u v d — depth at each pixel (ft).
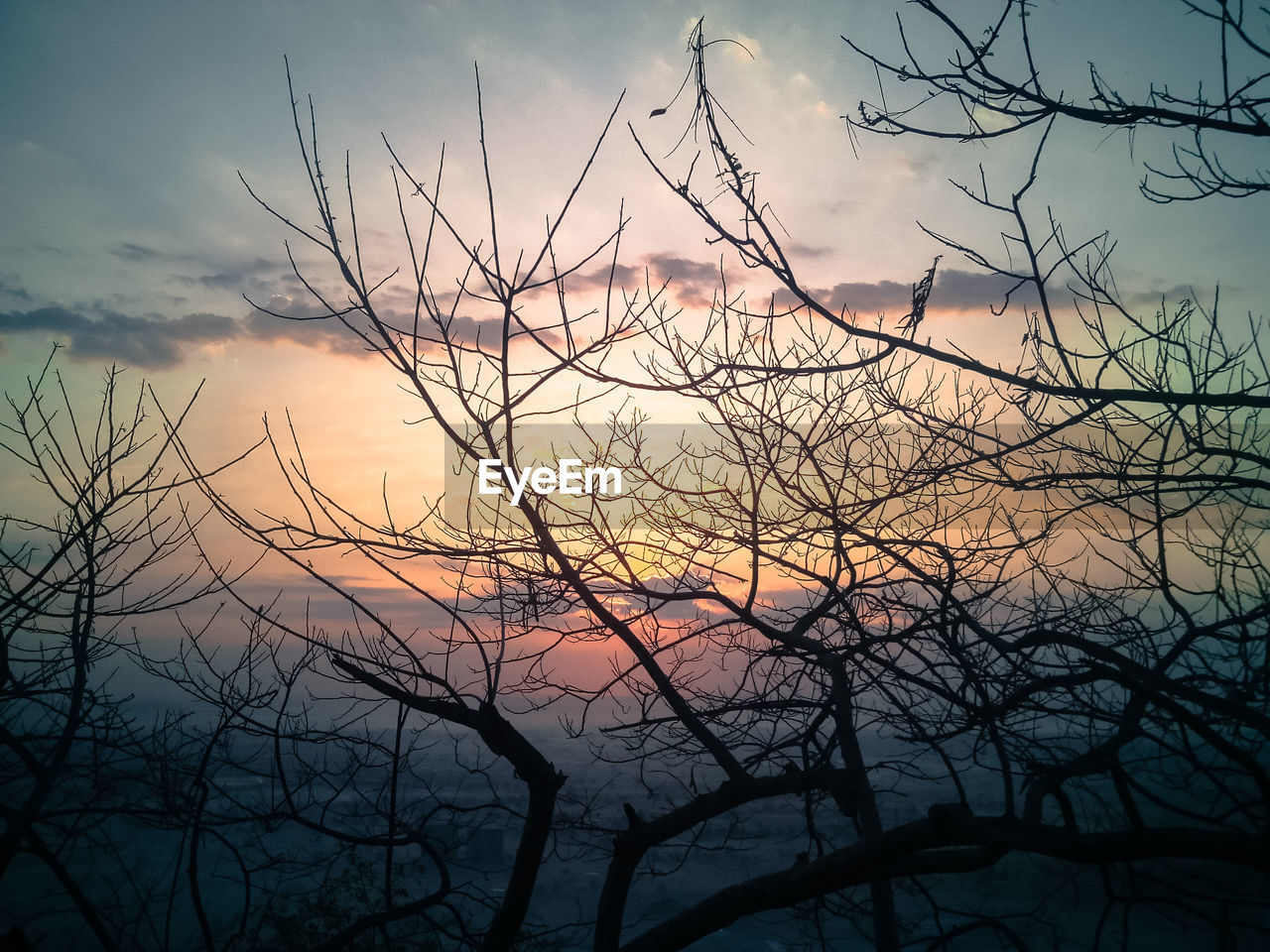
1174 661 14.23
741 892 14.78
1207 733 9.82
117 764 14.49
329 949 15.17
